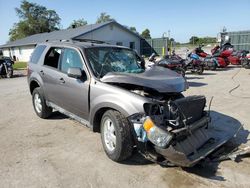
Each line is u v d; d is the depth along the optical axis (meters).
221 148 4.30
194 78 13.23
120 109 3.84
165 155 3.45
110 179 3.59
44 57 5.98
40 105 6.20
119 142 3.79
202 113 4.29
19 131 5.44
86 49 4.86
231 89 9.80
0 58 16.58
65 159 4.16
